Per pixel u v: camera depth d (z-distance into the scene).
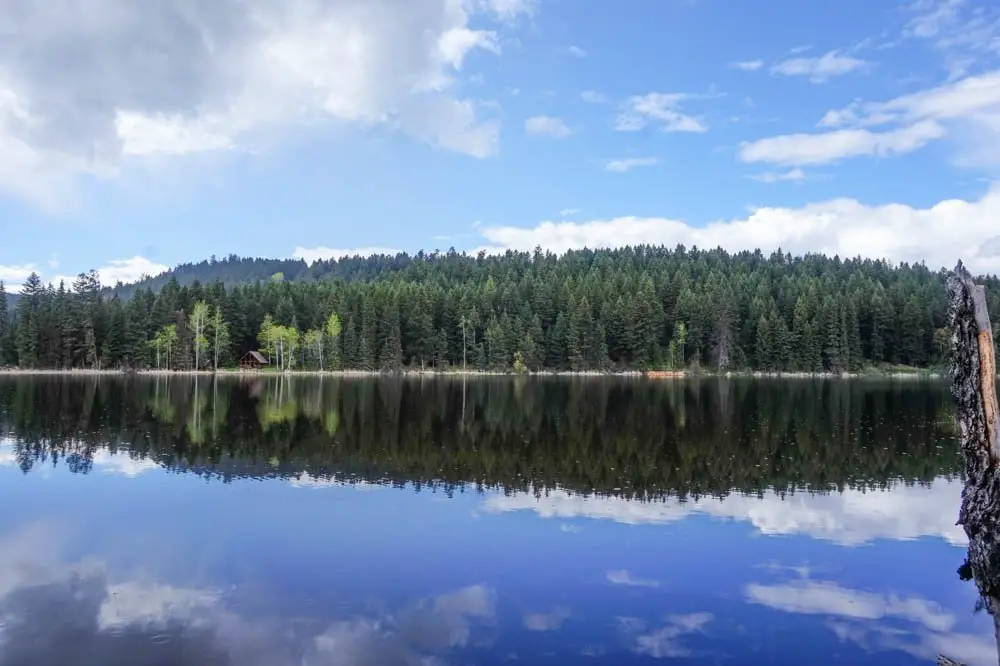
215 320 115.62
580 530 16.45
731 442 31.22
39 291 115.50
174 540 15.55
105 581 13.01
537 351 114.69
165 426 36.03
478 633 10.81
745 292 129.62
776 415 43.69
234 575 13.35
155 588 12.66
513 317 123.25
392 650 10.23
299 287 141.75
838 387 76.62
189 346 113.38
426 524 16.92
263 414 42.84
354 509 18.33
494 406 50.44
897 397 59.81
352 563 14.02
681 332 113.81
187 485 21.34
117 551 14.77
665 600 12.23
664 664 9.89
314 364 118.50
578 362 113.12
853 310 109.62
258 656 10.05
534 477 22.78
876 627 11.23
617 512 18.22
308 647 10.31
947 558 14.65
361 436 32.69
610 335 115.69
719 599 12.30
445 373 115.56
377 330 118.12
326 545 15.16
